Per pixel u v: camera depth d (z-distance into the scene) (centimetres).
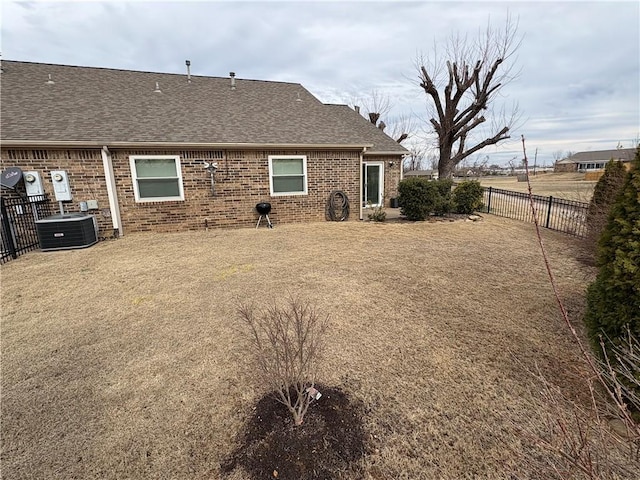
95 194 813
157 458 207
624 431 209
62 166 780
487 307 413
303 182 1052
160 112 976
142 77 1133
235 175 955
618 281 233
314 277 532
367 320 380
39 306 439
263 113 1123
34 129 768
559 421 171
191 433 225
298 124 1109
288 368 227
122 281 526
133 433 227
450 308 411
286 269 575
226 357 315
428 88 1450
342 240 799
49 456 210
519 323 369
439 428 224
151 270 576
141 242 777
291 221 1054
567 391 254
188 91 1134
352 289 478
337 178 1101
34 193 758
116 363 311
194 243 767
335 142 1048
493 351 314
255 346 320
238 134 970
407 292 465
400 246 741
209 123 985
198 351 327
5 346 344
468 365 293
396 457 202
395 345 327
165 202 891
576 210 889
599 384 256
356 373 283
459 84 1389
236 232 891
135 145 824
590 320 262
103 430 231
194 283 513
